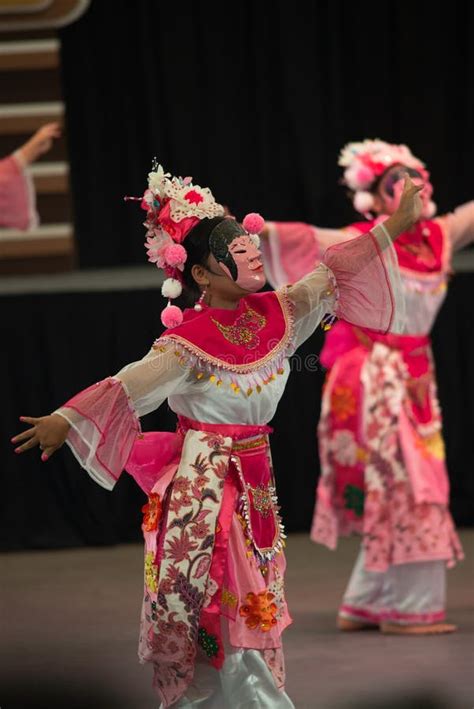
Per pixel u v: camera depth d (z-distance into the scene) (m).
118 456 6.37
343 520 10.15
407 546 9.70
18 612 10.73
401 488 9.76
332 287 6.94
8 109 16.00
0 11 15.69
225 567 6.42
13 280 15.03
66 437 6.23
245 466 6.56
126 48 16.55
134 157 16.67
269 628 6.38
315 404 13.42
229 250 6.59
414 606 9.71
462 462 13.57
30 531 13.40
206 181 16.78
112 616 10.43
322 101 16.84
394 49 16.92
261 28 16.59
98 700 7.99
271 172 16.92
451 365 13.38
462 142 17.16
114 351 13.10
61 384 13.09
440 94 16.89
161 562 6.42
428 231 9.89
